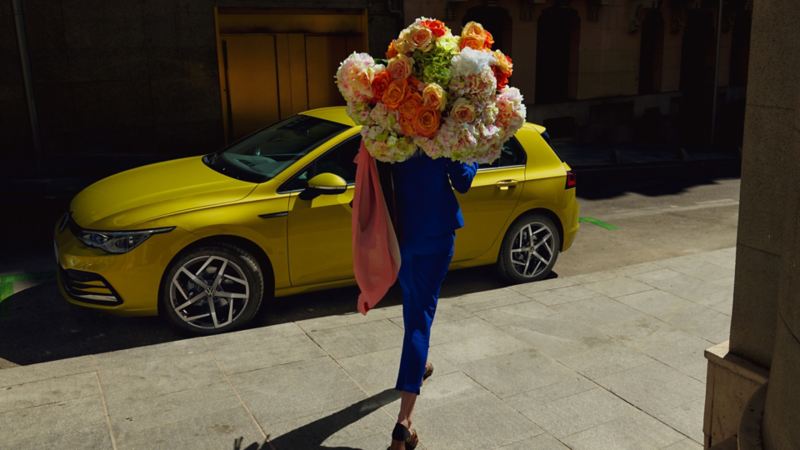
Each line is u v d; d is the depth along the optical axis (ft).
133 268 16.69
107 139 42.01
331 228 18.52
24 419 12.21
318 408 12.79
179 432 11.92
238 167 19.42
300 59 45.80
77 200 19.07
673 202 35.99
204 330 17.62
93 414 12.41
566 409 12.87
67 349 17.28
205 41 42.75
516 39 52.06
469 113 10.56
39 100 40.40
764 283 10.07
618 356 15.15
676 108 61.93
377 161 11.34
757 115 9.82
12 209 31.48
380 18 46.93
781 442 7.22
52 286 21.52
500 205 20.76
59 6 39.75
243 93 44.88
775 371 7.66
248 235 17.57
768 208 9.86
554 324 16.84
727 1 63.10
